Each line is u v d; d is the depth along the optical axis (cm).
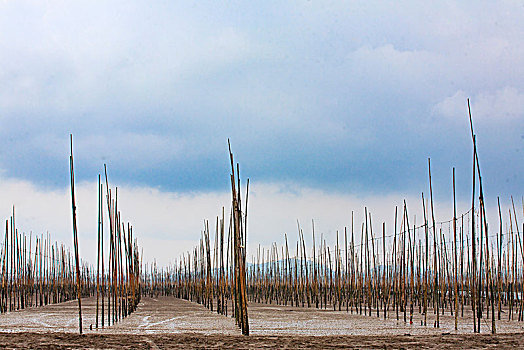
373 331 2728
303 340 2248
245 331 2462
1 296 3862
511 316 3528
